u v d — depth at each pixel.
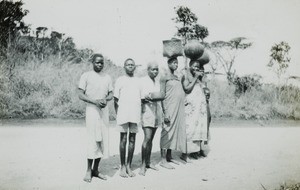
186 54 6.53
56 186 4.92
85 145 6.57
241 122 8.91
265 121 8.91
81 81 5.23
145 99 5.40
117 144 6.91
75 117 8.28
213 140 7.42
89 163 5.21
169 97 5.81
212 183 5.21
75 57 8.47
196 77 6.29
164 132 5.79
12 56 8.31
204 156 6.45
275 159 6.37
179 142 5.89
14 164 5.67
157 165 5.87
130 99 5.28
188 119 6.21
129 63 5.41
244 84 9.04
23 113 8.13
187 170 5.73
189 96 6.27
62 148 6.33
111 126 8.06
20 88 8.23
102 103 5.16
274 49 9.12
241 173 5.68
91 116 5.18
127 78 5.42
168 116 5.79
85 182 5.11
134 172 5.53
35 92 8.27
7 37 8.41
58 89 8.34
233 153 6.68
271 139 7.39
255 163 6.08
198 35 8.70
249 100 9.04
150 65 5.52
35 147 6.39
